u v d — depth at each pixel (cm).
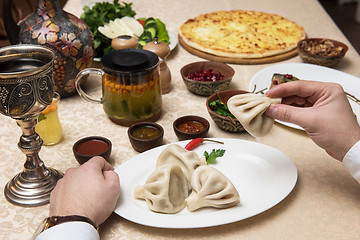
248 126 106
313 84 103
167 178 93
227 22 213
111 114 132
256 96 108
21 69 96
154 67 125
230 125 125
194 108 144
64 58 137
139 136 120
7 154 120
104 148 114
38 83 88
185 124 127
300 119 99
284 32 201
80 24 141
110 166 102
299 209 97
